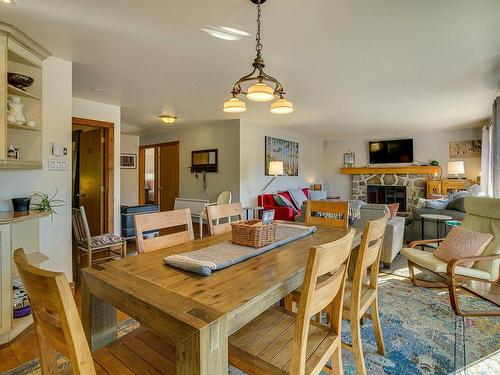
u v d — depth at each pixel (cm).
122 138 729
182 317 87
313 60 285
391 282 307
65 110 283
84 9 196
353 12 201
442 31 229
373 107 477
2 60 210
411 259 286
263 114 527
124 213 439
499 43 251
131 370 104
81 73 317
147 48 257
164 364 108
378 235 162
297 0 187
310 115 538
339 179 871
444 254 267
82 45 250
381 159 795
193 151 659
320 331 131
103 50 260
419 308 247
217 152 613
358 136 816
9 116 225
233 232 174
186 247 165
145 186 876
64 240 284
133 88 368
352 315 151
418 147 754
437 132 728
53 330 82
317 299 104
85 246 319
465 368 169
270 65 297
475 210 289
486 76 333
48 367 96
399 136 779
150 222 170
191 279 119
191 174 664
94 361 109
